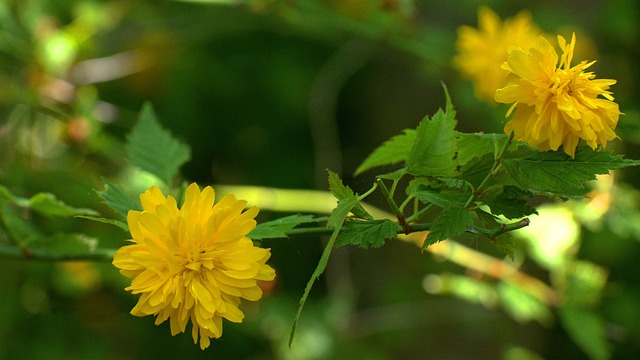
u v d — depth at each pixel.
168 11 1.44
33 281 1.27
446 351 1.48
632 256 1.43
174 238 0.84
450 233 0.84
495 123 1.26
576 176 0.84
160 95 1.46
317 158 1.45
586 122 0.84
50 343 1.29
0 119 1.29
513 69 0.84
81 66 1.34
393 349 1.48
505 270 1.12
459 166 0.88
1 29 1.26
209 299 0.84
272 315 1.36
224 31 1.45
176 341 1.42
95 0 1.39
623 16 1.47
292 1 1.19
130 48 1.43
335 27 1.32
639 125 1.17
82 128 1.25
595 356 1.08
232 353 1.44
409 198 0.86
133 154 0.95
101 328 1.33
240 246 0.85
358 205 0.86
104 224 1.22
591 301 1.10
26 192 1.24
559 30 1.44
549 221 1.08
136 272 0.85
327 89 1.47
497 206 0.86
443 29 1.47
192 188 0.85
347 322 1.40
